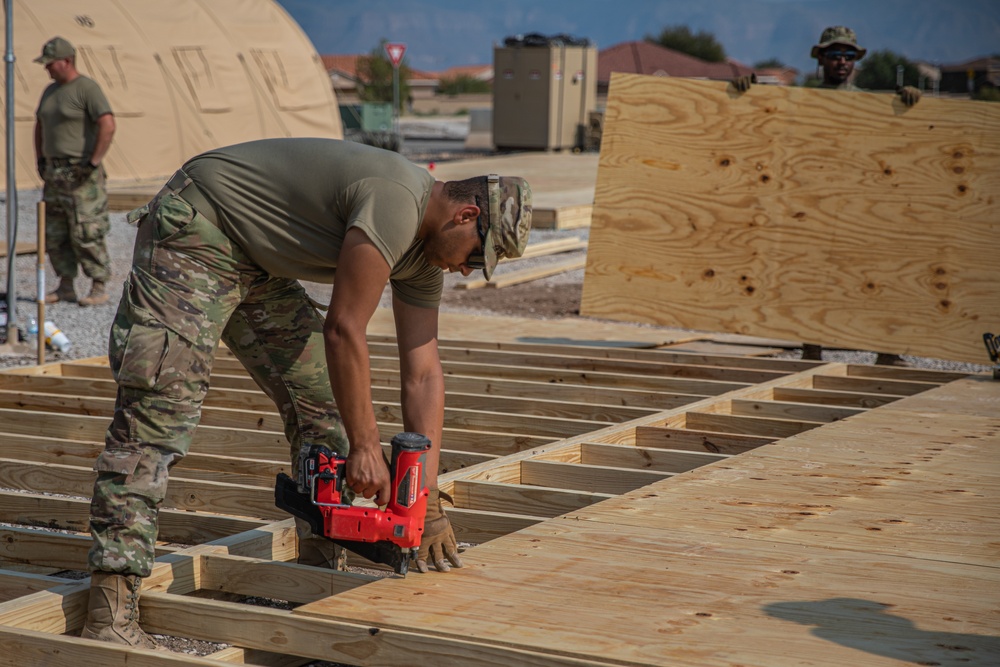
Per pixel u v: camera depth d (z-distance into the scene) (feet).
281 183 8.02
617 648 7.19
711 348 23.08
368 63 183.01
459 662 7.30
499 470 12.37
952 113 19.57
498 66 82.79
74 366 18.85
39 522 11.73
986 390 16.79
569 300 29.96
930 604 8.04
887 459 12.55
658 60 152.35
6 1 23.29
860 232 20.30
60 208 27.58
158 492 8.25
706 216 21.58
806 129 20.76
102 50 57.21
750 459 12.61
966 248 19.42
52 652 7.86
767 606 7.98
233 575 9.30
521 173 64.90
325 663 8.70
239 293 8.46
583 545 9.43
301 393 9.22
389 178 7.72
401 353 9.08
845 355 23.95
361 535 8.27
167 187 8.30
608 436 13.79
